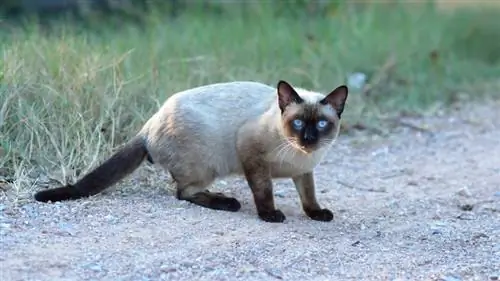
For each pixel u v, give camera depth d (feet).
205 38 41.75
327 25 46.16
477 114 41.55
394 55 44.60
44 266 19.30
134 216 23.11
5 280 18.44
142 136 25.09
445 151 34.30
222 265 20.30
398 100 41.42
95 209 23.40
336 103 23.77
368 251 22.07
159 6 49.42
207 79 34.91
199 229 22.48
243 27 44.37
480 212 26.05
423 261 21.54
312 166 24.11
